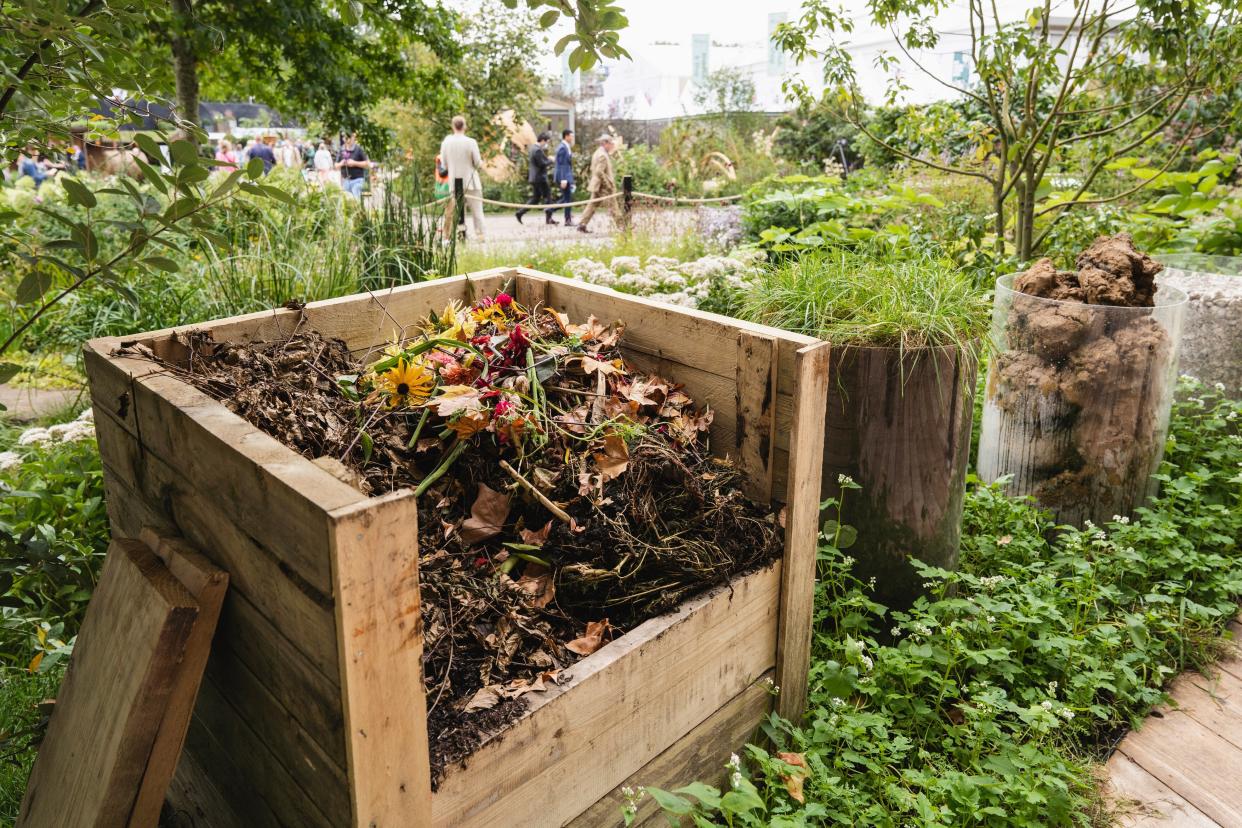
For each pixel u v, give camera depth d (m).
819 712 2.09
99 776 1.38
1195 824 2.02
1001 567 2.85
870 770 1.95
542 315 2.40
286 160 12.46
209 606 1.40
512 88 17.34
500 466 1.89
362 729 1.19
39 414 4.48
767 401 1.95
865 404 2.46
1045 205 5.84
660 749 1.73
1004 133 4.74
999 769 1.97
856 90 5.26
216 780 1.72
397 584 1.18
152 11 2.12
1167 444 3.53
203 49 6.61
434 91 8.42
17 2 1.65
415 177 5.70
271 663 1.37
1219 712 2.42
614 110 23.34
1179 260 4.16
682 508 1.92
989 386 3.29
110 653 1.51
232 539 1.39
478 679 1.52
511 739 1.39
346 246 5.00
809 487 1.93
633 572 1.76
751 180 15.26
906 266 2.78
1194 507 3.21
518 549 1.78
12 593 2.57
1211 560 2.85
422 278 4.97
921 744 2.14
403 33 8.05
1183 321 3.06
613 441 1.91
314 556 1.16
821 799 1.94
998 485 3.12
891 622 2.64
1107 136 5.42
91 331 4.54
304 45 7.45
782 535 1.95
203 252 4.89
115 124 2.48
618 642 1.61
